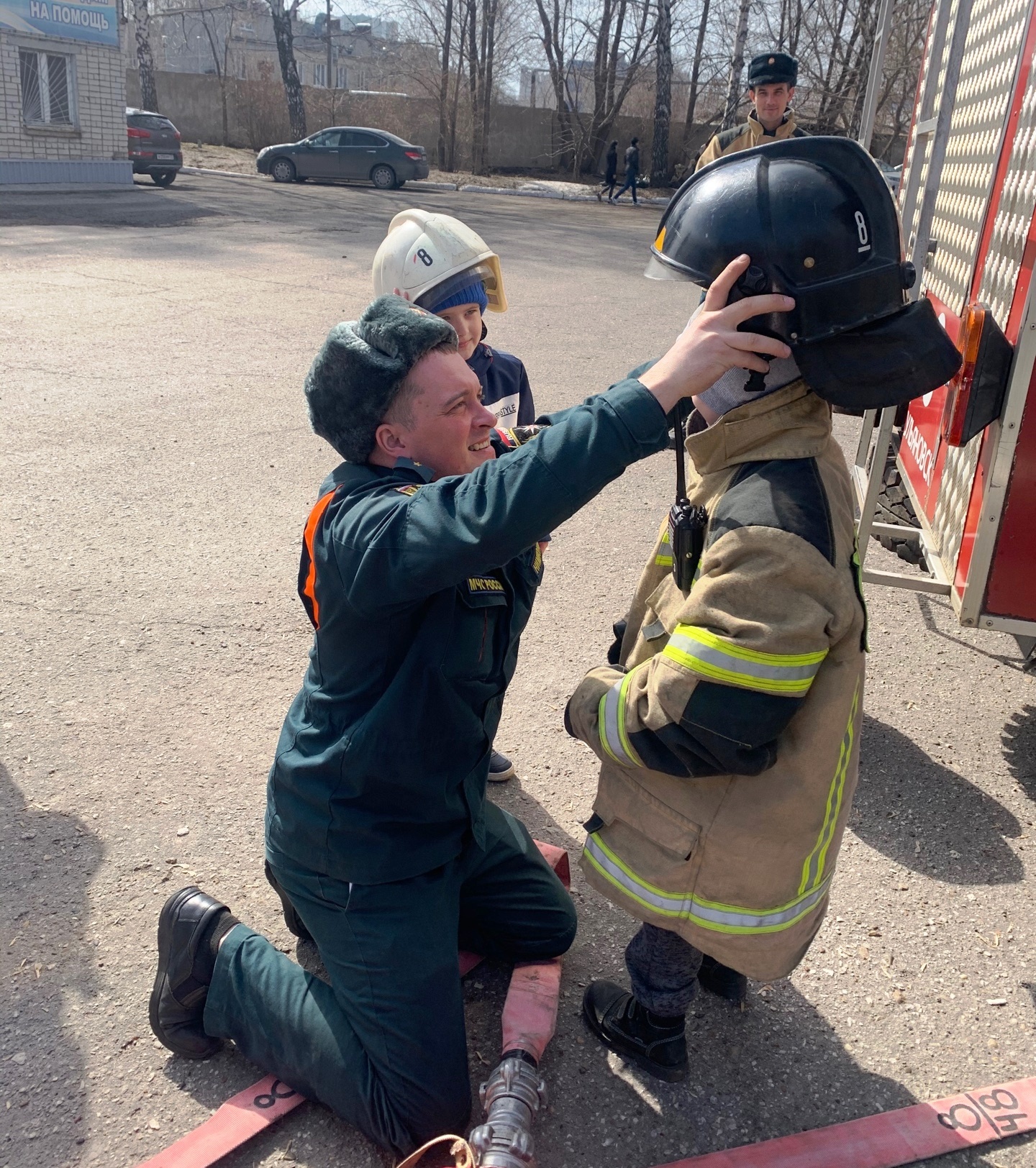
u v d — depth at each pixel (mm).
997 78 3494
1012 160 3160
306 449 6039
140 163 22297
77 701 3479
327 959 2061
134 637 3904
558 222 20391
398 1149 1922
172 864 2764
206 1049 2166
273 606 4199
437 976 2000
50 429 6176
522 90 44500
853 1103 2162
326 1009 2021
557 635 4121
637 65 32688
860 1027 2359
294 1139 2033
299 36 51250
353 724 1982
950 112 3387
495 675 2076
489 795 3131
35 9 19594
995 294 3182
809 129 26188
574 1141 2055
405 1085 1920
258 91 33969
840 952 2578
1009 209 3117
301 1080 2020
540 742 3414
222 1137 1981
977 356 2785
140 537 4789
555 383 7527
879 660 4059
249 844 2859
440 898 2082
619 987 2322
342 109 34406
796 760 1757
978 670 4008
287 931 2568
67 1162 1966
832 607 1608
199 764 3186
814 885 1895
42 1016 2283
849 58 26547
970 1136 2055
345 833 1994
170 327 8945
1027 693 3844
